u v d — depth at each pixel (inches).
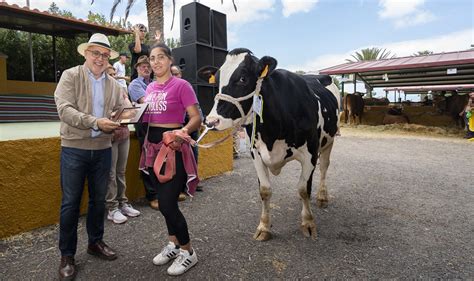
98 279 106.0
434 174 247.4
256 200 184.2
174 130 104.6
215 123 106.3
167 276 107.3
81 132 104.0
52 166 147.3
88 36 341.7
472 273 108.7
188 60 223.0
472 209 169.8
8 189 133.0
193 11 217.0
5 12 263.0
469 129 464.8
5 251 122.7
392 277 106.4
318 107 142.6
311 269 111.3
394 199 186.4
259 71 105.6
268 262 115.8
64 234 105.5
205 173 231.3
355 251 123.9
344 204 177.9
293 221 153.6
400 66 561.6
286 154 129.7
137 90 160.4
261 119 115.1
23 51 417.4
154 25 333.7
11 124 192.5
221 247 127.0
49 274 108.3
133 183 184.1
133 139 181.8
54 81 390.9
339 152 353.1
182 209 169.6
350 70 621.9
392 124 590.2
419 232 141.3
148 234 139.0
